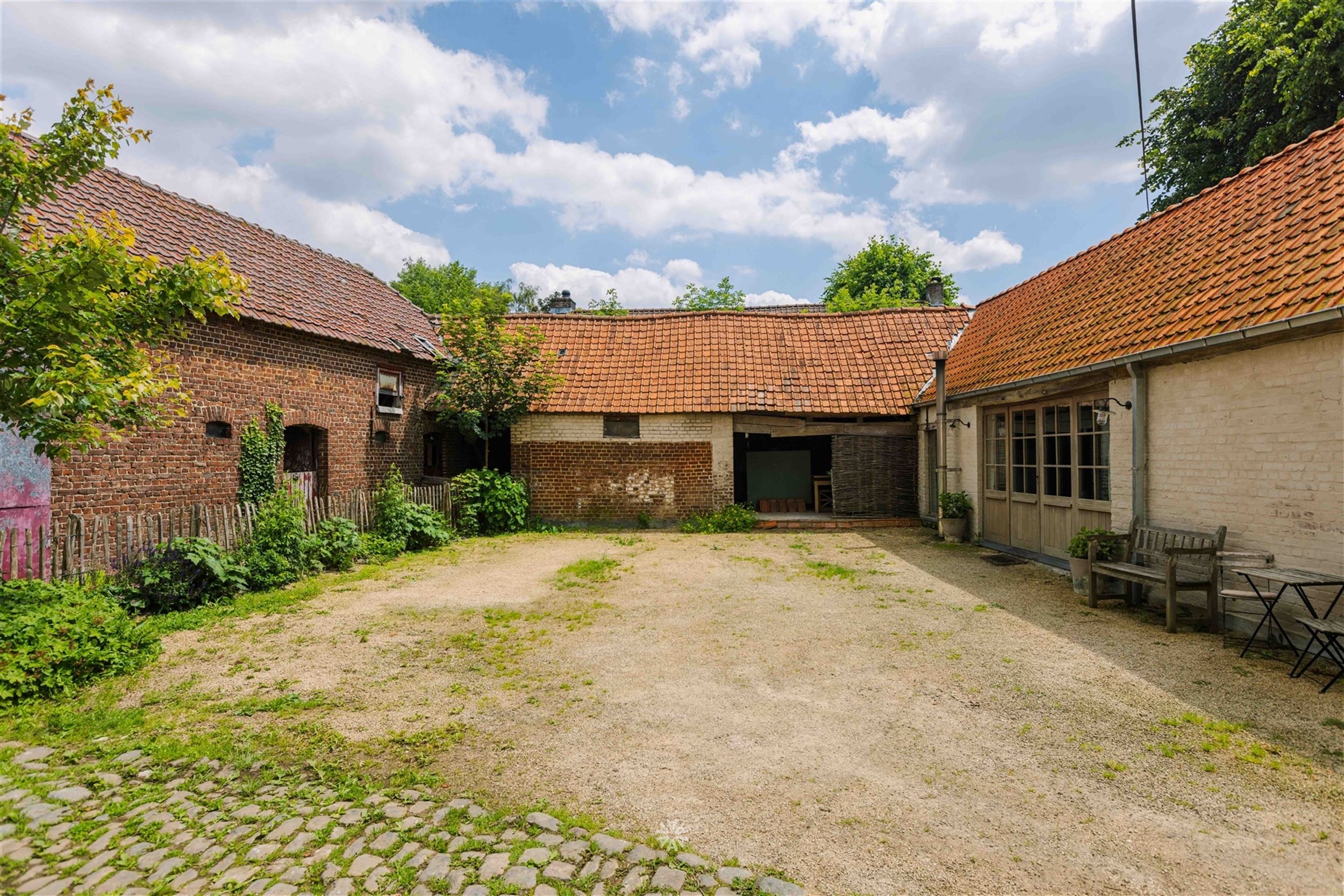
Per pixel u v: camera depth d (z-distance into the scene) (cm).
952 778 384
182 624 703
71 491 795
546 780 386
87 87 554
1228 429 647
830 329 1767
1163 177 1823
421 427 1530
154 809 350
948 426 1355
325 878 294
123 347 583
